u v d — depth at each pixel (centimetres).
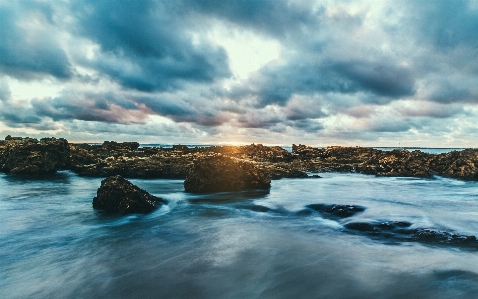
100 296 565
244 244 871
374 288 579
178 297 557
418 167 3294
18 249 835
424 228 976
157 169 2944
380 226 1015
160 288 594
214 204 1509
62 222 1143
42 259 758
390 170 3466
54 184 2395
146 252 807
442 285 584
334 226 1078
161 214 1285
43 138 3544
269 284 608
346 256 761
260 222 1151
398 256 754
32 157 3008
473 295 539
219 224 1120
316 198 1686
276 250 815
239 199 1656
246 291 579
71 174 3067
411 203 1489
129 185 1404
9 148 3416
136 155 4525
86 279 639
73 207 1424
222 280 628
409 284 591
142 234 986
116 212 1304
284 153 4794
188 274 659
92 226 1087
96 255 785
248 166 2125
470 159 3059
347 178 3036
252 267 695
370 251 798
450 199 1645
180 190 2064
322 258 748
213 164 1959
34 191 2019
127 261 740
